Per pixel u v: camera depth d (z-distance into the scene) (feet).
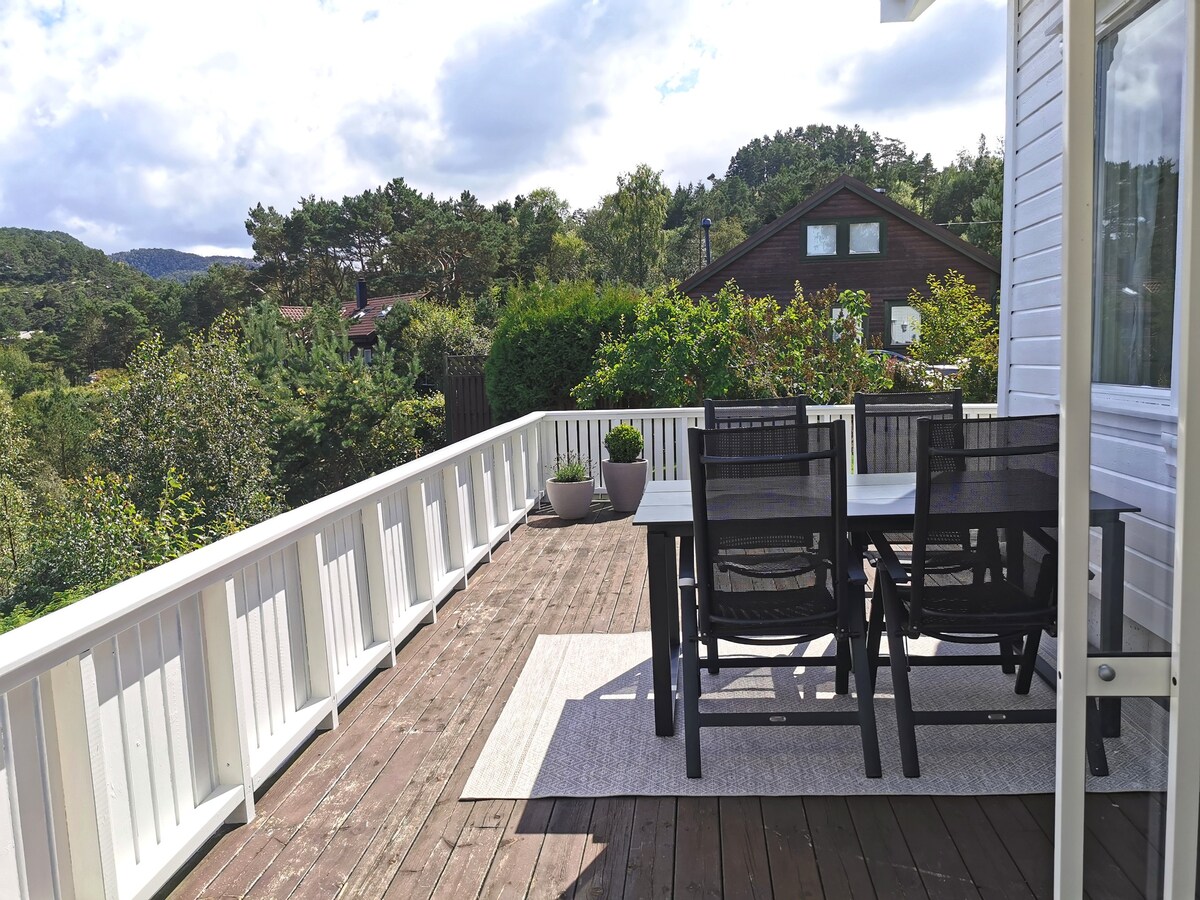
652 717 10.81
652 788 9.05
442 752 10.13
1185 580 5.27
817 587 9.24
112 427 53.98
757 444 9.14
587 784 9.19
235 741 8.66
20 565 41.14
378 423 62.34
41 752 6.37
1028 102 14.05
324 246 164.14
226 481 53.98
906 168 193.47
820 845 7.91
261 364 66.74
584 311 38.99
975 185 151.74
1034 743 9.73
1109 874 5.60
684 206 183.83
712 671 12.23
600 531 22.02
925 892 7.18
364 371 63.26
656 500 11.41
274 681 9.92
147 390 53.78
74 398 74.13
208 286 158.20
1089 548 5.44
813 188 185.47
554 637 13.97
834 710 10.68
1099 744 5.54
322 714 10.64
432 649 13.73
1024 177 14.28
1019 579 8.77
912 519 9.75
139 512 42.37
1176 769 5.36
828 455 8.91
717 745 10.02
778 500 9.05
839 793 8.80
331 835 8.44
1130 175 5.39
